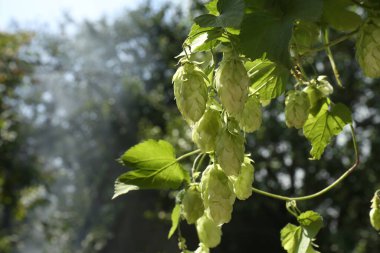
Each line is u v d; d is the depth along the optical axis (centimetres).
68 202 2927
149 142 193
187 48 160
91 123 2803
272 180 1752
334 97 1661
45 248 2869
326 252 1605
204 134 163
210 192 163
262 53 147
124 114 2692
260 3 151
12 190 1686
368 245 1530
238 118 167
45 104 2888
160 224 2114
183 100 155
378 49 164
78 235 2694
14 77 1627
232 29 157
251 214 1780
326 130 214
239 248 1862
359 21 188
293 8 147
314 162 1650
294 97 192
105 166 2762
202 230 201
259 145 1712
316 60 1445
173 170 197
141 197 2309
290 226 208
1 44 1594
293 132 1642
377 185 1584
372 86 1677
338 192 1689
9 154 1648
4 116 1584
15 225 2761
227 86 150
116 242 2373
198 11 1695
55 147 2878
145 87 2762
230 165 157
